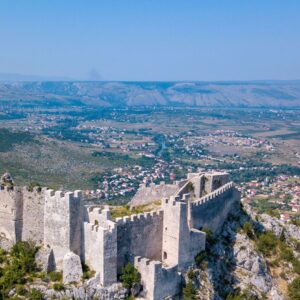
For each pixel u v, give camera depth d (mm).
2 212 95125
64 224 89750
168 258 102875
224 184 136375
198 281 102500
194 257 105188
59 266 90250
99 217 92562
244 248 124812
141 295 92250
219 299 105062
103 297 87062
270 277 127375
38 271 89688
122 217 98250
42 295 84375
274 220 152125
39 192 93000
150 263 91688
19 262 89500
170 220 102000
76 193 90125
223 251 119000
